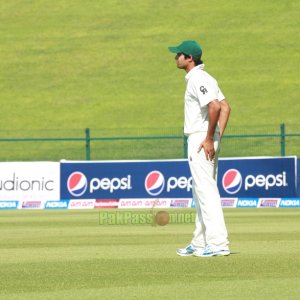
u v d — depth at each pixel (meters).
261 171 95.12
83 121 173.75
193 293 26.88
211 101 35.84
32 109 180.38
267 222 67.69
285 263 34.75
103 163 97.62
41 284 29.27
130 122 171.88
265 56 199.88
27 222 70.31
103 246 44.50
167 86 189.12
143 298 25.95
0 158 157.50
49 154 159.25
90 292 27.25
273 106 176.12
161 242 46.94
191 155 36.69
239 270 32.56
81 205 97.62
